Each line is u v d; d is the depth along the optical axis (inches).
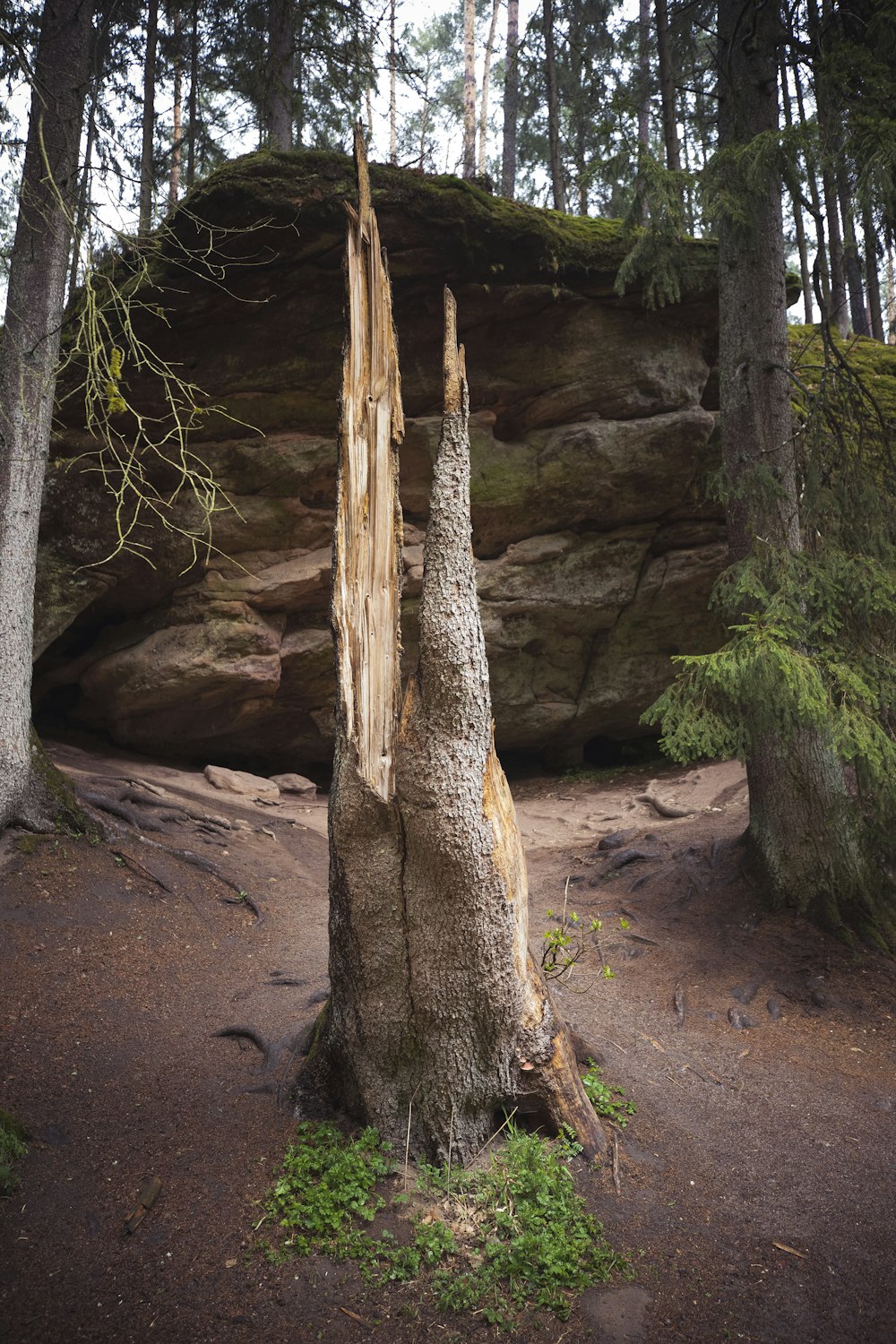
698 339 499.2
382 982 164.6
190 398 238.8
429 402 489.4
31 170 314.2
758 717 281.4
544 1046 169.3
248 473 471.2
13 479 316.2
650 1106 196.5
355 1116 173.9
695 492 521.0
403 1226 149.5
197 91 666.2
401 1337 129.7
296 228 402.9
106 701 508.4
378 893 161.9
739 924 311.6
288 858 398.9
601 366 485.4
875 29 281.6
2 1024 216.2
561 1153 168.1
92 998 239.5
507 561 519.2
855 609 304.3
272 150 402.9
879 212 293.0
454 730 160.1
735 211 303.3
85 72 329.1
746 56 326.0
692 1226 158.4
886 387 508.7
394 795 159.8
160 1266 140.7
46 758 336.5
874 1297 145.6
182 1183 159.8
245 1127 175.8
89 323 203.6
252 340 447.8
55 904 287.7
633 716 586.2
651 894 346.9
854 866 313.1
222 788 489.4
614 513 522.0
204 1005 243.0
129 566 473.7
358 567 163.8
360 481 165.2
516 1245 144.3
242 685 493.7
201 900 322.7
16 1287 135.2
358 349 166.7
